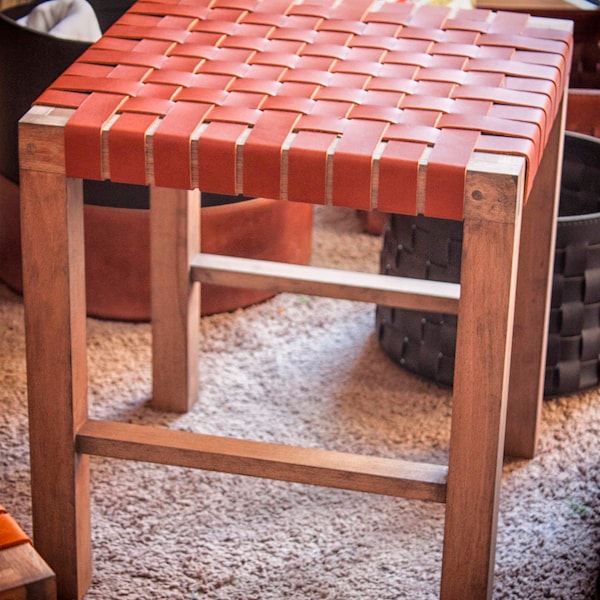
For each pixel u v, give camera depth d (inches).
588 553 46.3
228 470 41.2
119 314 66.1
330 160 35.3
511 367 52.4
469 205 34.9
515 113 37.9
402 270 59.2
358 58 42.0
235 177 36.2
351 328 66.2
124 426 42.1
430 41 43.7
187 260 54.2
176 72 40.4
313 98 38.8
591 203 61.0
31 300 39.4
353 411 57.4
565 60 43.4
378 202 35.5
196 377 57.7
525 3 70.7
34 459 41.5
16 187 65.1
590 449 54.2
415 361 59.7
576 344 57.3
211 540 47.1
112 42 42.6
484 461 38.2
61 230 38.3
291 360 62.4
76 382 40.8
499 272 35.6
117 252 64.4
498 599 43.6
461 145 35.7
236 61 41.4
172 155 36.3
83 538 43.1
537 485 51.4
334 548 46.7
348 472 40.2
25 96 60.9
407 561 46.1
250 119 37.2
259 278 53.6
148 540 47.0
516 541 47.1
